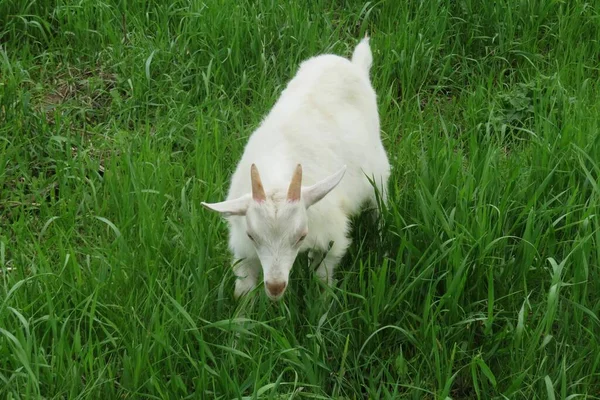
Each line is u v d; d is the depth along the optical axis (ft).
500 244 17.87
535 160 20.27
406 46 25.88
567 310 16.58
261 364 15.52
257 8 26.99
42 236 19.63
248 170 17.12
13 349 15.25
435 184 19.60
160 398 14.94
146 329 15.94
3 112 23.24
